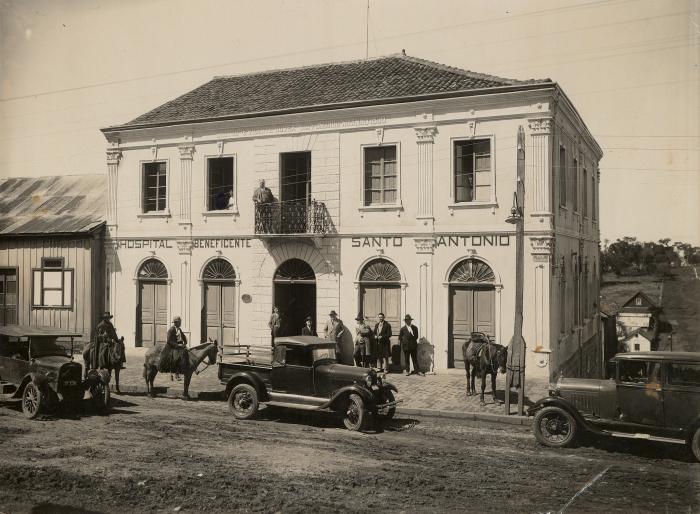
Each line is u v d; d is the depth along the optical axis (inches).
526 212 802.2
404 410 625.6
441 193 849.5
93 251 1057.5
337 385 562.9
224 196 1007.6
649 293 1249.4
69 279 1067.9
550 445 499.8
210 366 896.3
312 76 1042.1
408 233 865.5
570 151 949.8
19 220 1135.0
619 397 485.4
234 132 983.6
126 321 1056.8
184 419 579.2
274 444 490.9
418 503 363.9
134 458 442.3
